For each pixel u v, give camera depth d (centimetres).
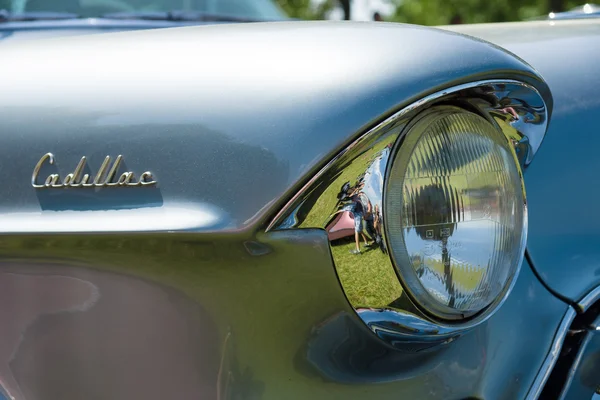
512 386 125
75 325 107
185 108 106
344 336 108
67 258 106
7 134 111
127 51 115
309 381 108
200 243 101
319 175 100
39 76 115
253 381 107
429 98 103
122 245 103
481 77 107
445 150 105
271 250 101
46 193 107
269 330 106
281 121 102
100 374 108
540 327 129
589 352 134
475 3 1691
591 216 139
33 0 221
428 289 105
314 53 108
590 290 135
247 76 107
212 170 102
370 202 101
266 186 100
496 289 111
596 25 173
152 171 103
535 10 1652
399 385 113
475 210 107
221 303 104
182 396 107
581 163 140
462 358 120
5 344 111
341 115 101
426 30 114
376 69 104
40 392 110
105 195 104
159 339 106
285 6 1611
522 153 123
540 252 132
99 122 108
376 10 429
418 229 104
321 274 103
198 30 119
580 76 148
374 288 103
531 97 114
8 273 109
